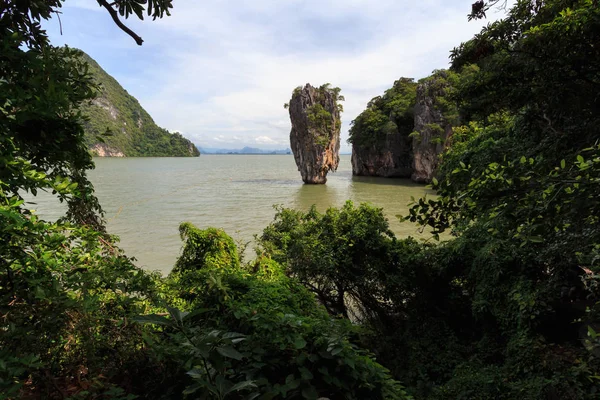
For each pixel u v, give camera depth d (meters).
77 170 3.01
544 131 6.95
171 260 19.73
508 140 9.59
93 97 2.61
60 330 2.21
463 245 8.96
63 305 2.19
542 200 2.31
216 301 3.95
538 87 6.20
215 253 7.45
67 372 2.27
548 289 6.40
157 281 4.91
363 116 82.31
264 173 111.81
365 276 9.74
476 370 6.77
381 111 80.62
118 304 2.73
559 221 2.30
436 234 3.06
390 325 9.89
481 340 7.64
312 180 73.31
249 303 4.61
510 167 2.46
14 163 1.87
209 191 59.50
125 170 111.88
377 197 49.69
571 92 5.75
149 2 2.81
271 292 5.03
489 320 7.84
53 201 31.64
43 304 2.23
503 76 6.82
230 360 2.36
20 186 2.07
